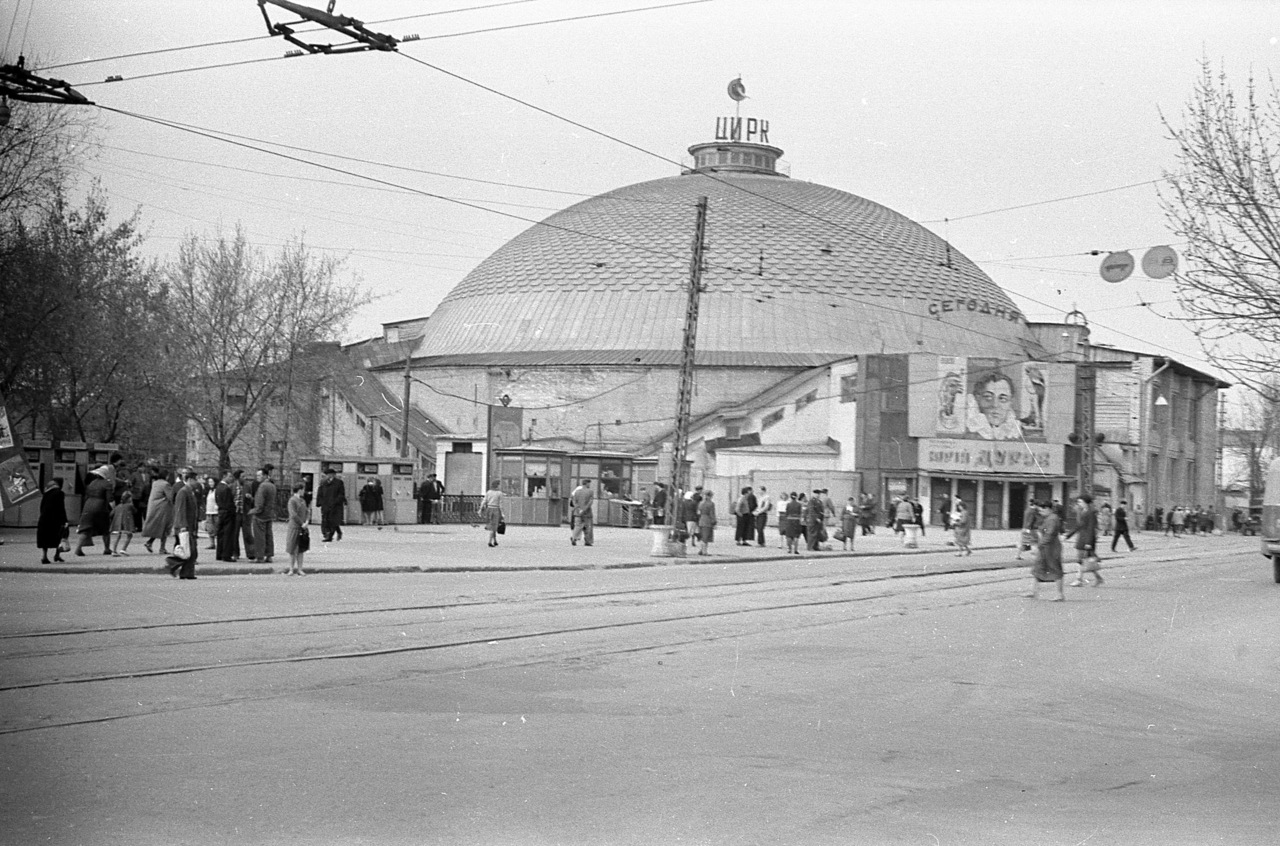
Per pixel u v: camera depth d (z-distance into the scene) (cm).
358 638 1553
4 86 2095
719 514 6944
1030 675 1469
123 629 1573
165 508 2827
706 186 8956
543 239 8906
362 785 841
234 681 1223
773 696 1244
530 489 5406
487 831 751
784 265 8294
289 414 5394
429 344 8844
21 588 2080
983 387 6956
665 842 743
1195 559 4325
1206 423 9494
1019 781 939
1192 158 1939
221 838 725
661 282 8275
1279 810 896
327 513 3650
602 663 1418
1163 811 875
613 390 7756
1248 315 1911
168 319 4822
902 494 6594
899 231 8925
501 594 2200
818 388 7369
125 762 890
